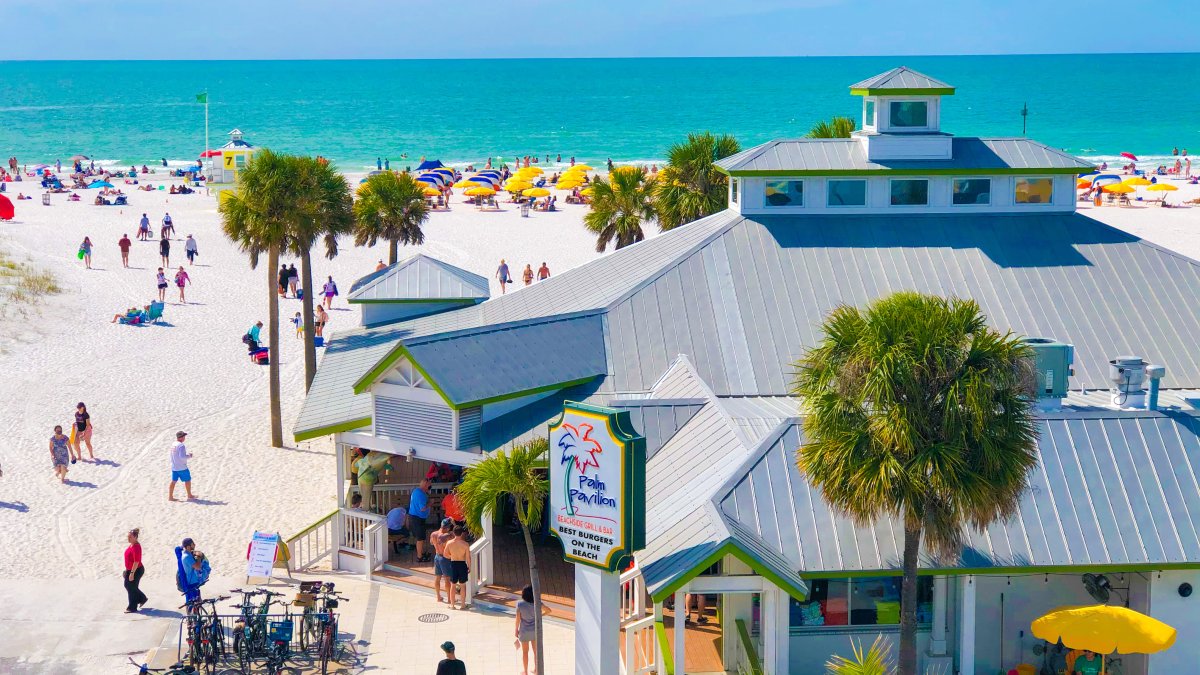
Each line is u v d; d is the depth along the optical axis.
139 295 69.94
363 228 60.22
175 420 47.50
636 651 26.36
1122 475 25.36
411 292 44.03
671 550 23.25
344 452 33.59
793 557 23.52
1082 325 36.09
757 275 37.50
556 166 167.62
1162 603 25.02
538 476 26.39
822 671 25.75
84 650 27.97
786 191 39.88
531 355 33.81
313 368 49.03
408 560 33.28
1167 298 37.19
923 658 25.59
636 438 22.08
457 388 31.38
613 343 35.28
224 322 64.31
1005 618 26.00
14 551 34.22
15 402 49.16
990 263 38.22
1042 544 24.05
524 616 26.41
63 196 115.88
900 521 24.14
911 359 20.62
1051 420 26.31
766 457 25.27
